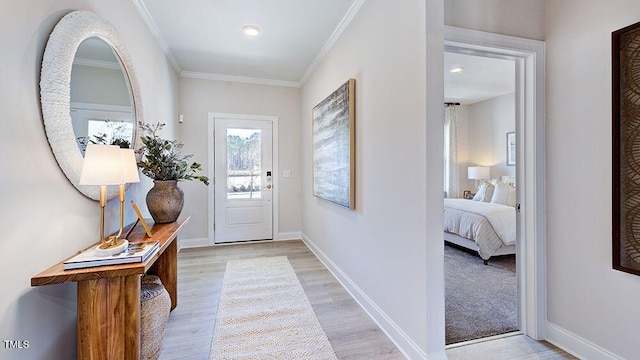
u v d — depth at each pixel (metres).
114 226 1.87
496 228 3.44
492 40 1.80
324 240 3.50
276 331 2.05
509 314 2.27
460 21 1.74
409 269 1.76
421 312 1.65
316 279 3.01
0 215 1.02
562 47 1.83
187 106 4.23
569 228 1.80
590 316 1.69
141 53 2.54
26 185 1.14
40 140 1.22
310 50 3.42
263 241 4.60
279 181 4.68
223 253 3.95
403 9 1.80
